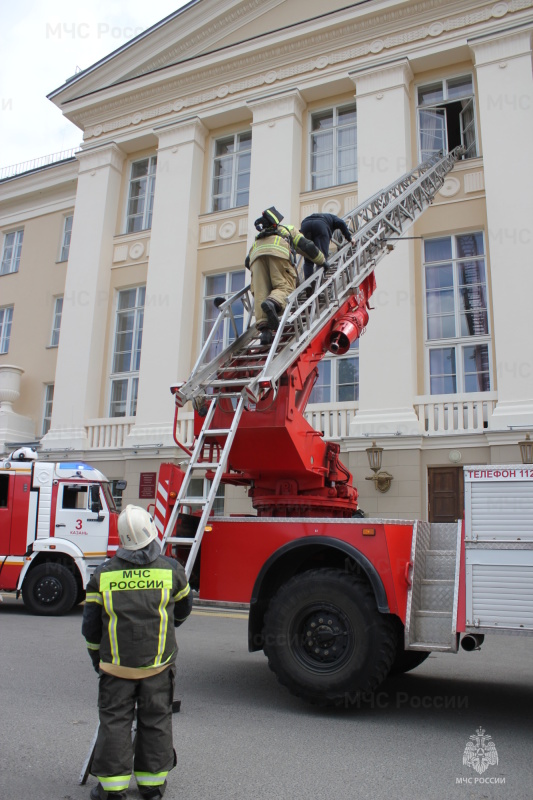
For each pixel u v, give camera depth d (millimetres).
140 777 3447
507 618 4688
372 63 15859
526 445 12008
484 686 6125
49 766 3939
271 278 6559
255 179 16719
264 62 17359
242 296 7367
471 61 15398
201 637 8523
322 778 3799
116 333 18547
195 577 5965
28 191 21969
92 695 5492
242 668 6746
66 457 17406
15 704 5191
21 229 22422
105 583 3395
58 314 20781
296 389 6312
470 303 14234
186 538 5695
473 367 13938
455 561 5375
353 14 16000
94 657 3492
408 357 13812
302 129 17078
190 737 4516
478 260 14320
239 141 18297
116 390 18156
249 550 5594
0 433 19047
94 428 17516
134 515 3516
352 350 15039
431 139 15656
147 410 16562
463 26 15102
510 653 7930
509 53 14445
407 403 13586
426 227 14734
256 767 3965
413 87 15969
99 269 18516
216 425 6227
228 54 17578
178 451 15820
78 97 19844
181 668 6703
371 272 8352
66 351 18297
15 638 8094
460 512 12727
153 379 16703
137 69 19312
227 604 5574
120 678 3367
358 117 15773
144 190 19375
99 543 10617
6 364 20875
